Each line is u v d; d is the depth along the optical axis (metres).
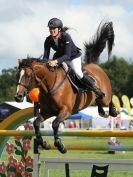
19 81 9.41
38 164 10.21
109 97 11.55
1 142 11.09
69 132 9.56
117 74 120.44
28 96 9.53
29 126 11.26
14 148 11.23
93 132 9.47
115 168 9.73
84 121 52.28
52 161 10.20
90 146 9.89
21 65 9.59
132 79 118.06
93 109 50.94
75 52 10.30
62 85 9.88
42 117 10.02
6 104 43.31
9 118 10.77
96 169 9.85
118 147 9.73
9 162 11.21
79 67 10.29
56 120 9.53
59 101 9.76
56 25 9.79
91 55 12.04
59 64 10.02
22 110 10.74
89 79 10.43
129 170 9.65
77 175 14.24
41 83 9.74
